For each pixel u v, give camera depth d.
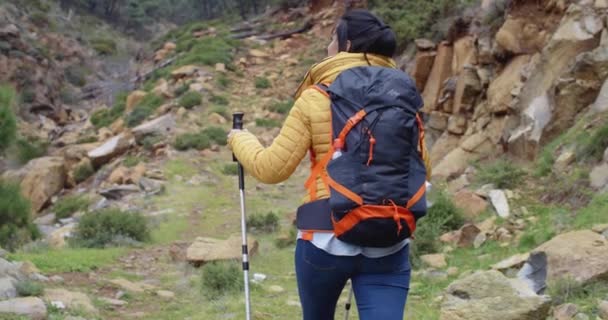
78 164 24.42
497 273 5.62
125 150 24.02
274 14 46.16
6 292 6.22
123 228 11.90
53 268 8.50
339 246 3.04
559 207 9.38
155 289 8.06
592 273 6.04
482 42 15.48
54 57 63.19
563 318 5.42
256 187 18.12
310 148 3.17
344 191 2.95
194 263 9.34
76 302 6.49
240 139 3.42
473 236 9.27
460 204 10.53
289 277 8.88
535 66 12.90
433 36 19.94
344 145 3.01
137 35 84.38
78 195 20.61
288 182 18.89
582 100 11.51
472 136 14.09
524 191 10.40
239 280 7.89
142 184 18.20
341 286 3.21
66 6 79.88
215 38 40.53
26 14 66.38
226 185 18.42
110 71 67.88
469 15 17.59
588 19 12.47
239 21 50.00
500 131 13.67
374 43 3.27
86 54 69.12
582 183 9.48
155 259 10.20
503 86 14.02
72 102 56.03
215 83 30.94
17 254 9.14
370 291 3.09
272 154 3.15
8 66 50.59
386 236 2.97
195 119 25.61
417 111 3.11
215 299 7.57
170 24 92.25
